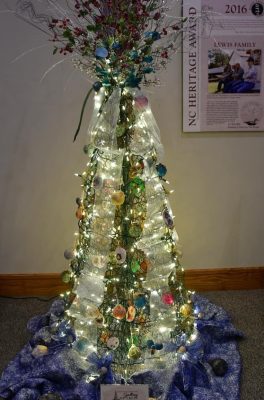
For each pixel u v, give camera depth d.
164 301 1.44
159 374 1.46
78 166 2.02
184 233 2.14
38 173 2.03
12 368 1.60
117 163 1.31
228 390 1.50
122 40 1.19
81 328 1.55
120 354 1.48
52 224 2.12
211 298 2.17
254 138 1.98
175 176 2.04
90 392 1.42
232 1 1.74
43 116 1.93
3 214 2.10
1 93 1.89
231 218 2.13
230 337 1.80
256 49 1.81
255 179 2.06
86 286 1.46
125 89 1.27
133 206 1.33
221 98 1.89
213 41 1.79
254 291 2.21
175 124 1.94
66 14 1.63
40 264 2.20
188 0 1.73
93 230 1.42
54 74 1.86
